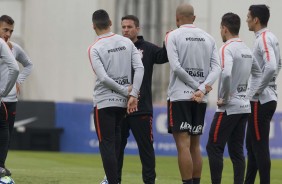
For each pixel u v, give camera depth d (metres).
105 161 21.97
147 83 24.86
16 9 77.00
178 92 22.62
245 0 69.06
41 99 74.56
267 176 24.61
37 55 75.12
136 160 44.22
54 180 28.20
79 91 73.62
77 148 51.59
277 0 68.94
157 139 50.38
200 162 23.31
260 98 24.50
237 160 24.28
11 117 26.95
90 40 73.31
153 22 71.00
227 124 23.88
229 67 23.27
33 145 51.75
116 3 71.62
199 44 22.78
